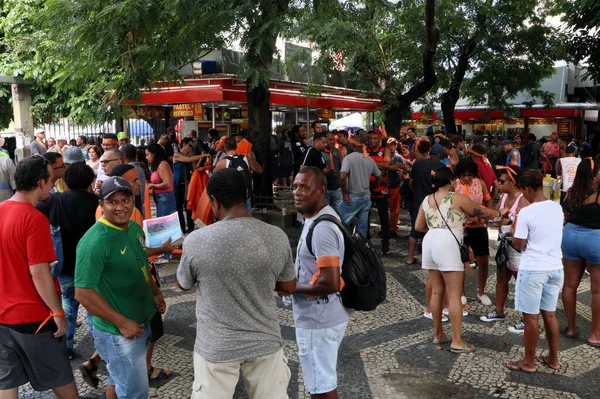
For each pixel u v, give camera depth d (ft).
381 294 10.36
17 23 41.14
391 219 30.73
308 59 27.40
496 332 17.33
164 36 24.95
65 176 14.07
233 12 22.16
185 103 40.55
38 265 10.23
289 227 32.81
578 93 91.30
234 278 8.31
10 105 56.95
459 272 15.47
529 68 54.49
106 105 28.71
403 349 15.94
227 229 8.42
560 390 13.42
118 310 10.02
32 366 10.52
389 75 52.90
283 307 19.42
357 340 16.60
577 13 46.88
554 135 49.26
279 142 46.06
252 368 8.65
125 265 10.03
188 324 17.81
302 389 13.53
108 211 9.93
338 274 9.65
